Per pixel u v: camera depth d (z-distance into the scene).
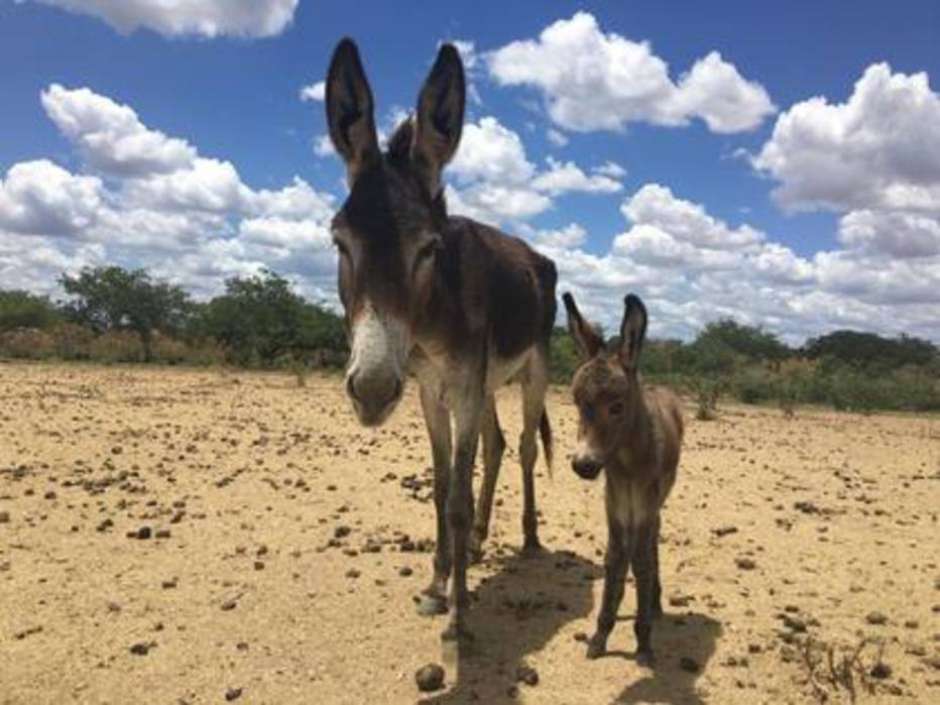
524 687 1.79
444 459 2.26
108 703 1.67
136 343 11.98
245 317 12.29
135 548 2.61
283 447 4.53
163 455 4.12
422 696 1.74
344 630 2.04
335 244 1.69
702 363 12.17
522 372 2.74
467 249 2.08
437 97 1.78
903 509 3.63
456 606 1.99
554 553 2.76
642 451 1.86
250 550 2.62
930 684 1.85
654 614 2.17
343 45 1.71
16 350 11.70
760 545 2.91
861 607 2.32
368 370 1.54
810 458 5.14
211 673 1.80
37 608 2.10
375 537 2.80
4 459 3.82
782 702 1.75
